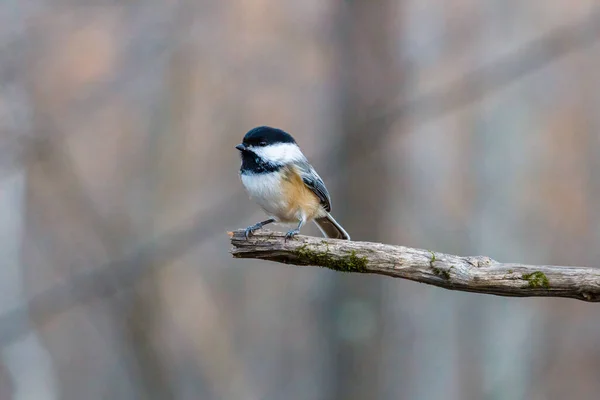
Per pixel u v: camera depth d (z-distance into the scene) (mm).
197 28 14117
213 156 15586
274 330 16375
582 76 18922
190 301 14836
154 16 13391
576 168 18484
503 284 4520
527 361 16172
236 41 15391
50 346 14484
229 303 16422
